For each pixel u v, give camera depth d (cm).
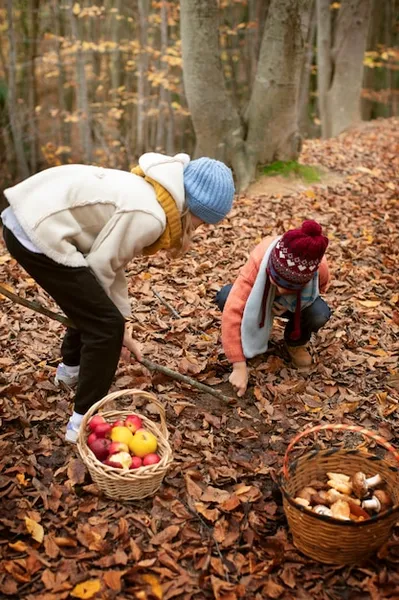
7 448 307
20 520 269
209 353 396
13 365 373
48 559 254
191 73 724
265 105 719
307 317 363
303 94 1467
